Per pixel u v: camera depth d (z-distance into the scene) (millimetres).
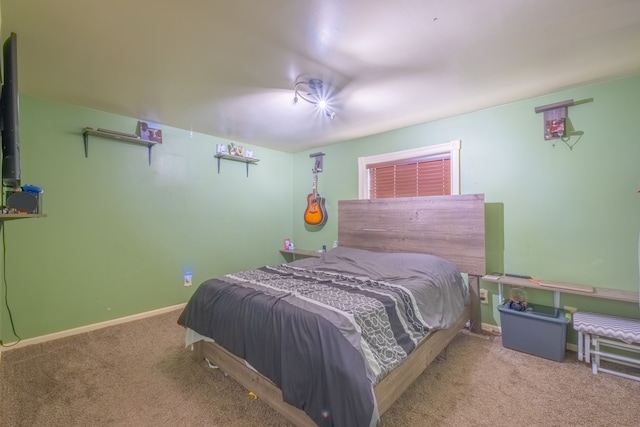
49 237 2611
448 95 2482
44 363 2209
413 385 1931
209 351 2107
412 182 3398
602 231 2316
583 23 1540
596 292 2191
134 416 1651
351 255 3154
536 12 1450
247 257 4211
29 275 2516
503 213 2764
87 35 1629
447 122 3076
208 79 2168
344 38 1662
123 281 3057
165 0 1349
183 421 1616
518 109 2662
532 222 2621
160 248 3332
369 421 1184
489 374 2062
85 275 2812
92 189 2850
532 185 2613
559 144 2484
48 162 2596
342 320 1485
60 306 2672
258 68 2004
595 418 1618
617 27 1576
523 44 1739
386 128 3445
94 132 2771
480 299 2873
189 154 3572
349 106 2715
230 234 4012
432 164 3240
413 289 2090
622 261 2240
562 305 2486
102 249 2916
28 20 1487
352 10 1424
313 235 4496
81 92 2420
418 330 1885
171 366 2176
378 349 1519
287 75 2102
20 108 2453
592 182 2352
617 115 2238
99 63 1944
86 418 1633
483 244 2730
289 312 1601
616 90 2236
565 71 2094
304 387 1389
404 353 1626
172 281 3434
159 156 3314
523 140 2646
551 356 2256
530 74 2131
